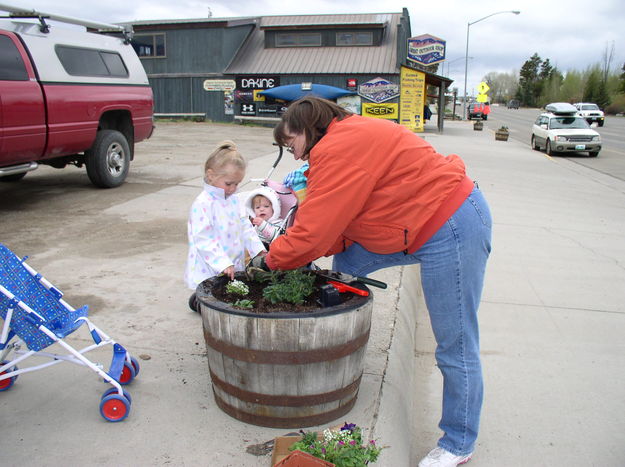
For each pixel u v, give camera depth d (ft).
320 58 86.17
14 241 18.47
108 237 19.33
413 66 87.30
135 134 28.66
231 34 86.38
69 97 23.17
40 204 23.79
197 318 12.85
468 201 7.81
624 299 18.12
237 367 8.43
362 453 7.43
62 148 23.38
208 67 85.97
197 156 40.01
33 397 9.51
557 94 357.82
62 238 19.03
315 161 7.61
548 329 15.70
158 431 8.64
